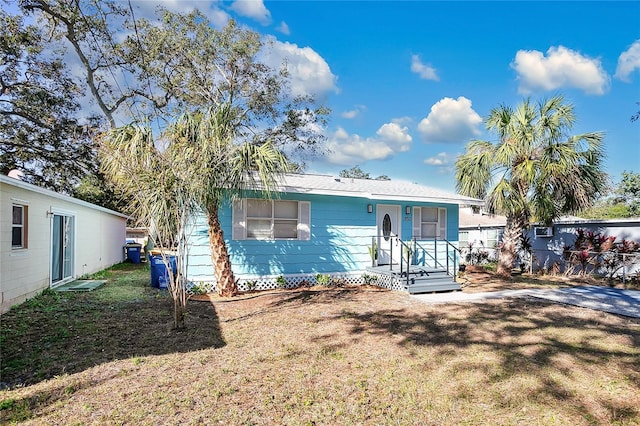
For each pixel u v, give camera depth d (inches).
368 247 473.7
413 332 253.3
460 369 189.6
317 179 523.8
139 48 631.2
